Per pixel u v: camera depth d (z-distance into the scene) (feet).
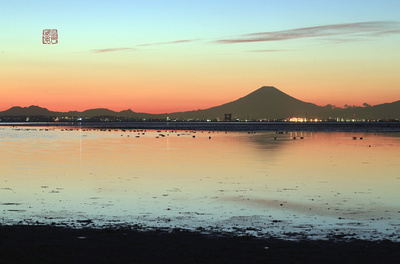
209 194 124.98
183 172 180.65
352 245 67.56
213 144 394.11
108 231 75.46
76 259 59.26
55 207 104.27
